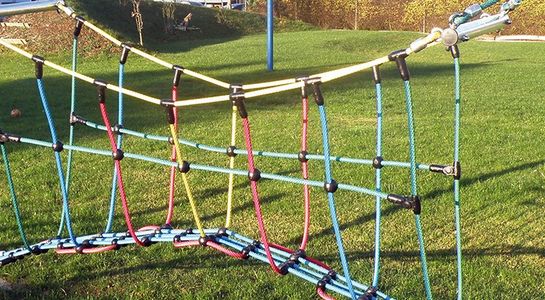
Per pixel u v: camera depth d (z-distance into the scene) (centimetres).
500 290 362
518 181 577
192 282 376
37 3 371
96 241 369
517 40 2750
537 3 2900
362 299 281
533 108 1020
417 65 1716
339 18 3456
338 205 516
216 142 754
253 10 3506
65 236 446
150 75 1445
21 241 436
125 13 2528
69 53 1819
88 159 661
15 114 900
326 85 1279
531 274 385
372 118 938
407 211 499
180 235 358
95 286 373
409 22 3269
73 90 401
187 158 673
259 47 2175
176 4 2938
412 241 440
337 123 895
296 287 364
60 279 381
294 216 494
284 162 659
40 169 619
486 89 1263
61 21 2052
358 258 412
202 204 524
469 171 613
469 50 2189
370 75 1441
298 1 3400
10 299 354
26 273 388
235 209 510
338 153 693
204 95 1166
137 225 473
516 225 471
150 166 636
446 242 439
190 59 1812
